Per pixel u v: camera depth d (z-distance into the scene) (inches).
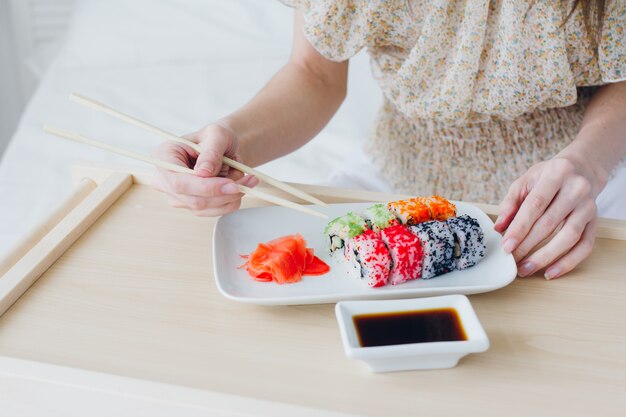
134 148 51.6
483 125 36.0
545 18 31.5
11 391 23.5
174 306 26.0
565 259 28.0
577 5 31.9
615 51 32.5
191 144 28.5
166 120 55.0
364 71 62.5
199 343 24.5
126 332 24.8
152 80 61.1
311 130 36.3
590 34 32.6
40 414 23.7
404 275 26.8
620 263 28.9
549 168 28.6
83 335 24.7
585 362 24.3
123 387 22.8
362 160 41.0
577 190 27.9
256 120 33.8
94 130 53.8
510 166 36.9
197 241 29.3
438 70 33.8
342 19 33.3
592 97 35.6
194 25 66.0
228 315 25.7
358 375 23.5
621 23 32.1
